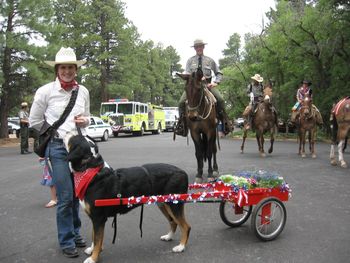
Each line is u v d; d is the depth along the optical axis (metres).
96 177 5.02
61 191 5.41
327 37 24.58
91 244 5.94
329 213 7.40
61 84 5.54
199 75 9.65
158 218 7.20
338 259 5.27
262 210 6.03
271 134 16.20
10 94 28.42
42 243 5.99
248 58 33.06
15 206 8.20
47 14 27.36
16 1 26.12
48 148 5.48
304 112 15.11
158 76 69.62
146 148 20.53
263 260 5.26
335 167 12.75
